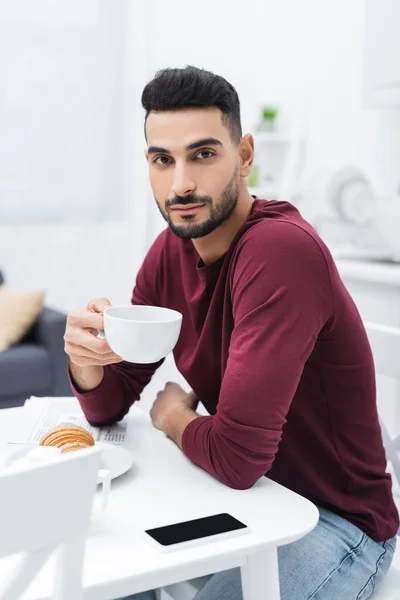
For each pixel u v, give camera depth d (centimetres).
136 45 433
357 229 284
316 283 111
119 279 447
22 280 421
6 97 408
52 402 139
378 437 127
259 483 105
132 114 437
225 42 429
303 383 122
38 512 61
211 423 109
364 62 294
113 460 106
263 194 383
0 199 412
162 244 141
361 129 339
